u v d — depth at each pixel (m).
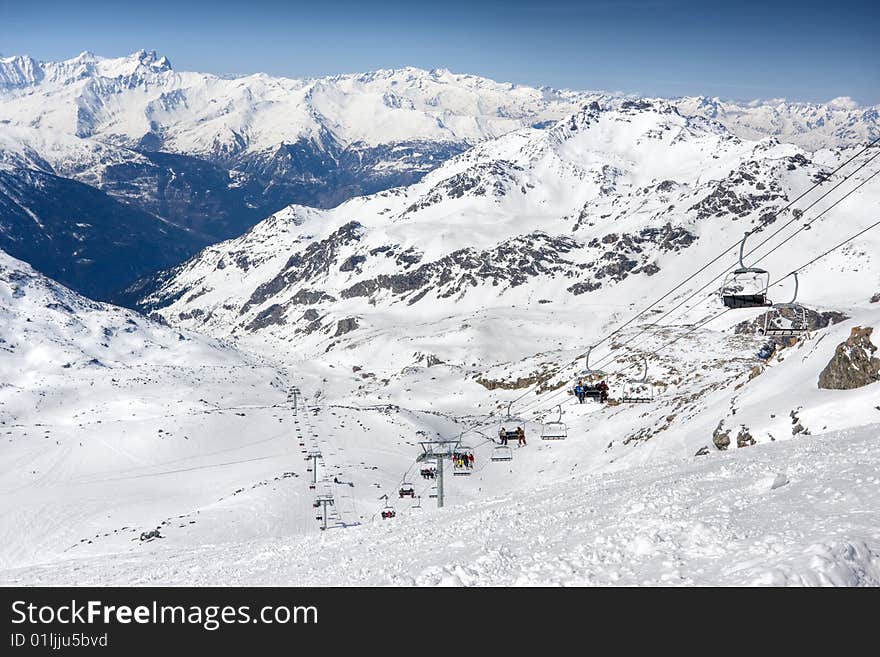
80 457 155.88
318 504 106.50
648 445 103.44
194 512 110.81
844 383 75.62
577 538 22.58
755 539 18.05
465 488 123.06
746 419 81.00
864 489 21.20
